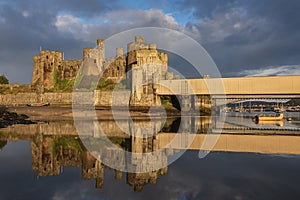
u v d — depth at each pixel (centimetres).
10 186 1404
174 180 1483
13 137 3381
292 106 17338
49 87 12719
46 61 13038
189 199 1191
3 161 2050
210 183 1421
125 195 1242
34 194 1270
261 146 2719
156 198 1198
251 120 6788
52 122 5338
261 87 7838
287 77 7631
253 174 1591
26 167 1855
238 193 1261
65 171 1733
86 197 1226
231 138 3369
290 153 2312
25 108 8525
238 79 8019
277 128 4706
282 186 1370
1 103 11712
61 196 1237
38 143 2934
